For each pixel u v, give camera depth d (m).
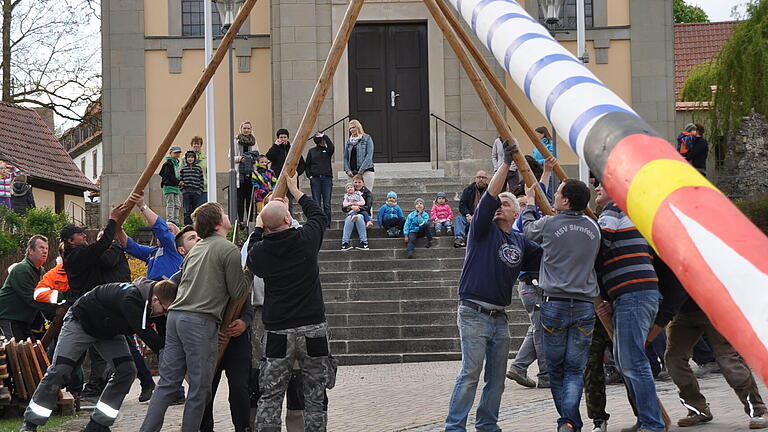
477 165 24.05
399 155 24.42
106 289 8.16
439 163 24.12
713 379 10.76
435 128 24.19
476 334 7.27
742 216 1.65
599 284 7.25
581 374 7.16
